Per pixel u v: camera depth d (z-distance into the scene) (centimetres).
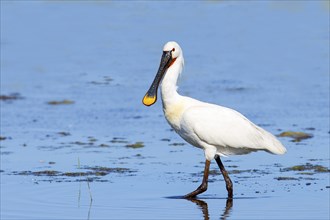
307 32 3453
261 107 2391
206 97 2539
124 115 2350
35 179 1633
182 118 1553
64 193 1520
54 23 3725
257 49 3209
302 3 3978
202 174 1684
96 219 1341
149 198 1487
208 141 1541
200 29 3584
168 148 1928
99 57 3198
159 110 2428
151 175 1669
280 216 1352
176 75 1569
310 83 2725
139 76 2917
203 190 1511
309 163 1756
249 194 1516
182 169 1730
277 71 2906
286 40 3328
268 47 3225
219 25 3650
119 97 2609
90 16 3866
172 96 1563
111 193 1522
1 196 1495
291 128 2119
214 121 1541
